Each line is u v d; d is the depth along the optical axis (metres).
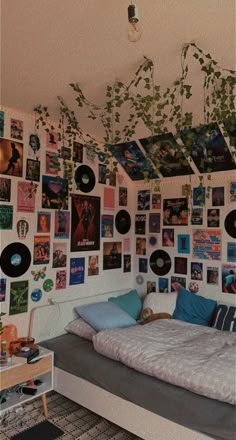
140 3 1.41
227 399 1.64
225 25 1.50
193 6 1.41
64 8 1.45
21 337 2.50
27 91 2.23
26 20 1.54
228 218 2.96
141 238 3.62
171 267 3.36
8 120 2.46
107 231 3.35
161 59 1.80
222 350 2.08
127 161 3.36
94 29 1.59
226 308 2.83
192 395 1.77
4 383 2.05
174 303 3.14
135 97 2.19
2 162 2.40
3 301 2.40
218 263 3.02
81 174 3.04
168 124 2.49
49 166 2.75
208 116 2.16
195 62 1.80
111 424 2.23
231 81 1.84
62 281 2.87
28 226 2.58
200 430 1.67
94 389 2.20
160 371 1.90
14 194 2.48
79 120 2.68
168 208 3.39
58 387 2.45
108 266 3.36
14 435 2.09
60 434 2.11
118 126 2.72
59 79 2.07
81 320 2.84
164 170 3.24
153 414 1.87
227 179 2.96
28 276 2.58
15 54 1.81
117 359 2.19
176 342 2.30
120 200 3.51
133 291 3.48
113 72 1.96
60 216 2.85
